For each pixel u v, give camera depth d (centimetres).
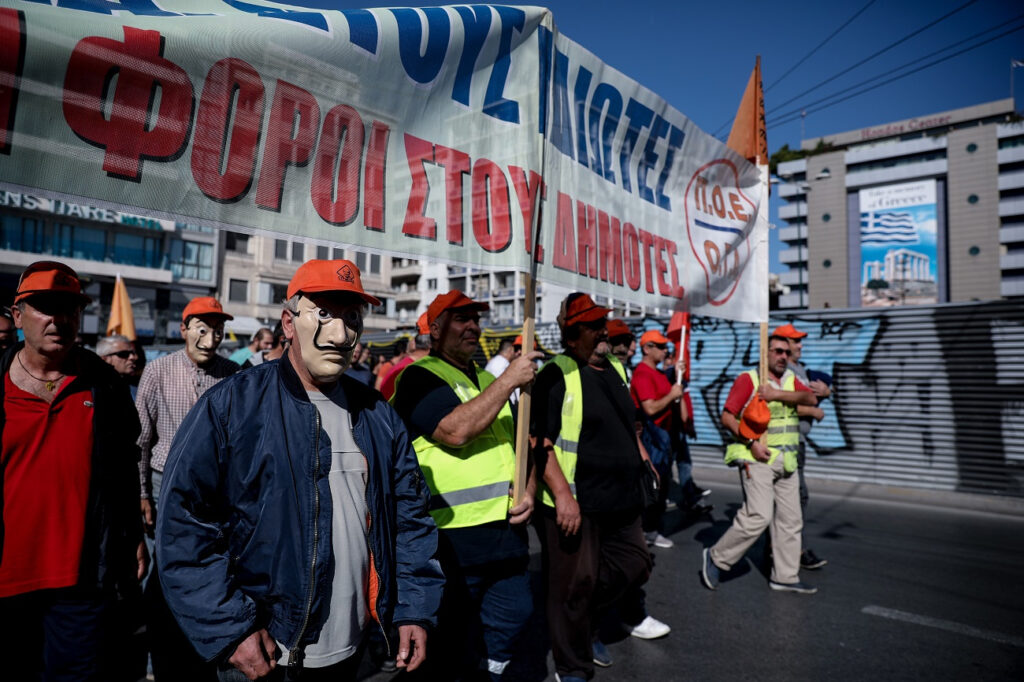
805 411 467
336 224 195
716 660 345
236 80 174
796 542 455
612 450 313
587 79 295
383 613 181
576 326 331
